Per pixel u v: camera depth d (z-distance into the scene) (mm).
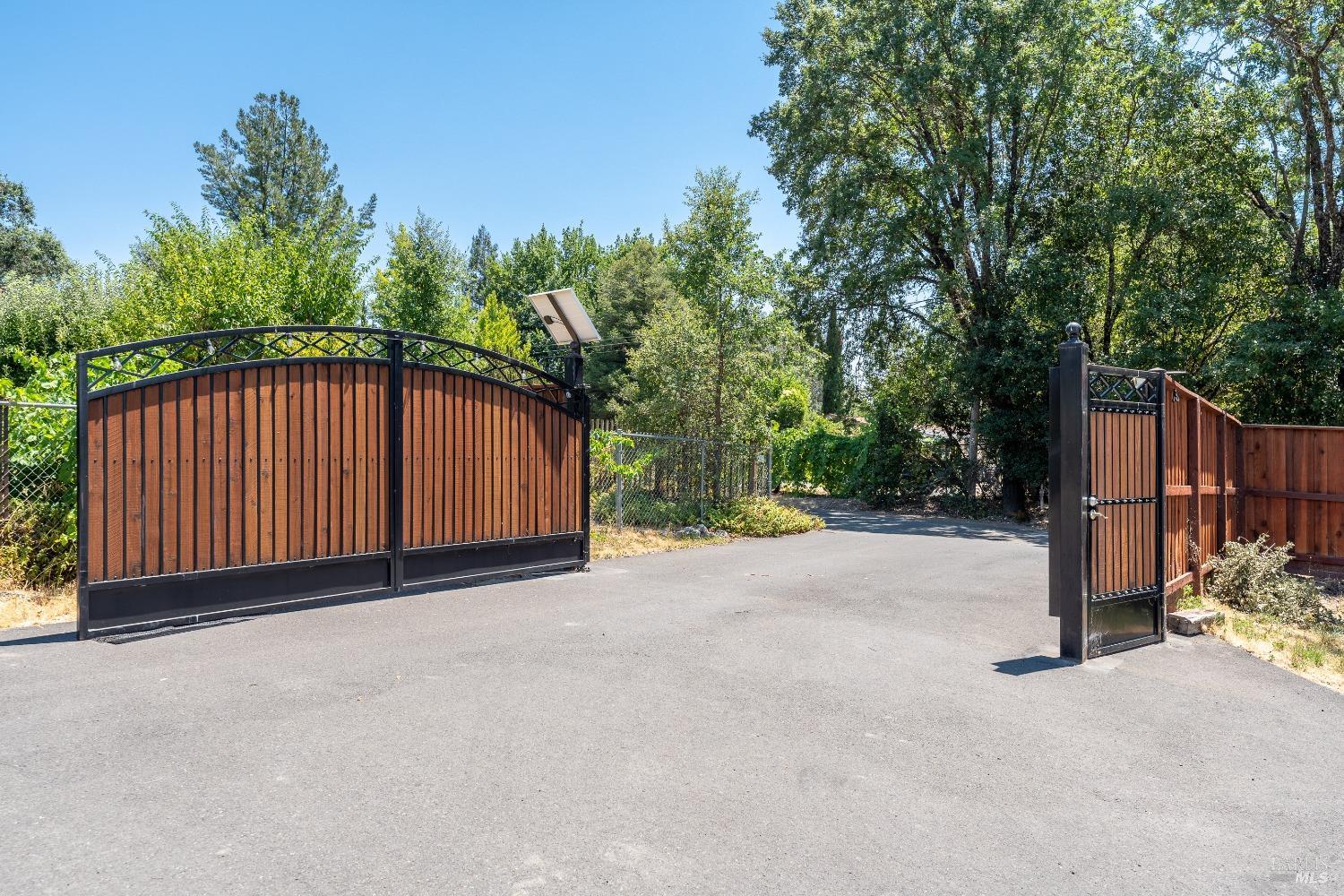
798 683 5027
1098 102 19953
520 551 8781
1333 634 7457
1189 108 18406
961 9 19047
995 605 7797
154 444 6008
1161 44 17656
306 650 5523
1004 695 4918
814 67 20219
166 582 6062
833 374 28906
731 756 3842
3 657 5223
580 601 7477
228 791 3322
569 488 9344
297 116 45500
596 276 56719
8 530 6969
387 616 6664
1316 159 16656
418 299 27891
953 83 19172
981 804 3436
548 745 3916
